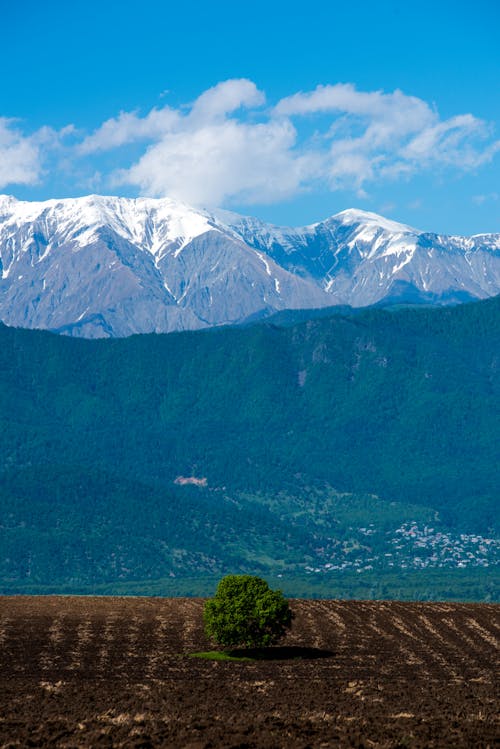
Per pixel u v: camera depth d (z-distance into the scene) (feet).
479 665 515.50
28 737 315.99
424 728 330.54
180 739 312.29
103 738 314.96
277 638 526.16
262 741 310.24
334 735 318.24
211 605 523.29
